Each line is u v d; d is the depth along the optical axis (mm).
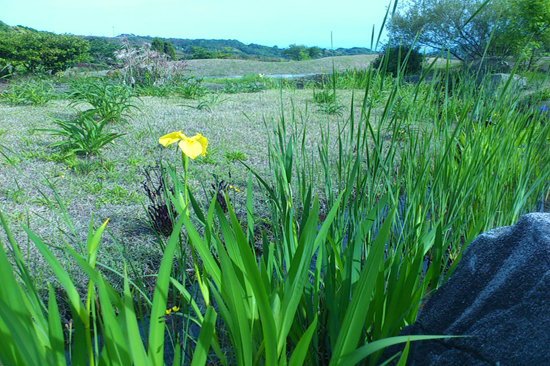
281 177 1855
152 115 7391
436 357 1328
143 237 3096
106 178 4301
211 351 1808
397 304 1408
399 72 1455
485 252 1312
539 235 1179
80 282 2465
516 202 2254
